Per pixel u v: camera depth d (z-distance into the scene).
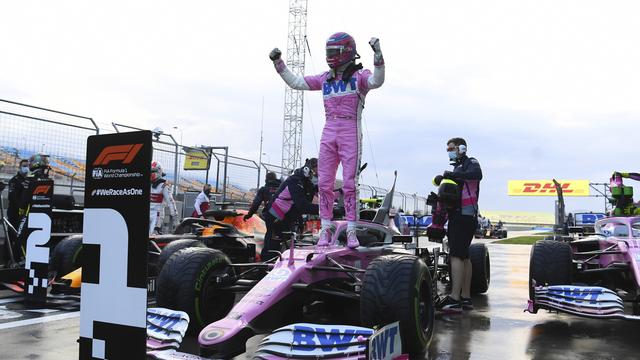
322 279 3.99
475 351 3.98
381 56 3.96
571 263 4.82
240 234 6.93
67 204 7.59
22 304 5.64
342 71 4.26
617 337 4.50
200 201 10.42
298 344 2.88
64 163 9.13
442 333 4.61
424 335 3.50
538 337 4.48
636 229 5.47
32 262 5.54
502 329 4.80
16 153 8.41
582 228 7.05
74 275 5.55
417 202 24.64
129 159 2.07
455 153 5.58
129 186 2.06
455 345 4.16
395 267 3.42
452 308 5.53
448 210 5.63
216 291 4.04
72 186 9.33
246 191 14.16
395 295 3.30
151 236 6.32
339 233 4.69
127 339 2.04
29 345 3.98
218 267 4.03
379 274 3.40
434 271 5.58
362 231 5.00
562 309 4.36
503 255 15.11
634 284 4.84
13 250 6.98
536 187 61.88
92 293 2.15
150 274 5.89
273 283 3.61
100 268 2.13
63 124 9.09
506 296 6.89
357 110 4.25
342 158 4.27
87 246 2.18
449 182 5.35
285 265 3.88
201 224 7.34
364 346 2.78
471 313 5.61
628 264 4.88
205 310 3.86
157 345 2.85
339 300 4.57
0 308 5.43
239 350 3.11
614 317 4.04
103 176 2.14
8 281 6.08
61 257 6.07
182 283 3.77
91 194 2.18
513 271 10.38
